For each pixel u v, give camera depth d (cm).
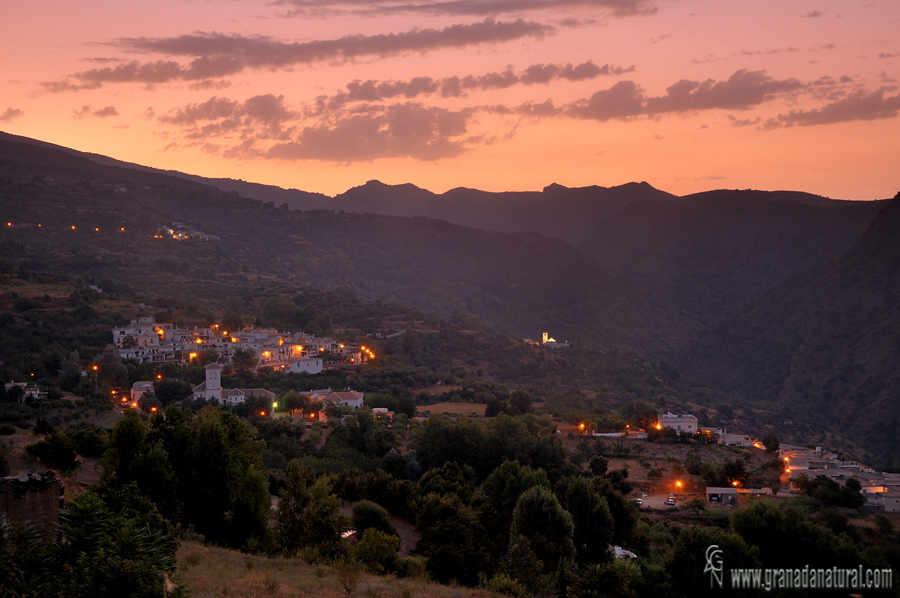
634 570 4353
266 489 5031
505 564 5231
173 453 5131
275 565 3975
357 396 14662
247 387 15475
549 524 5644
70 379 13212
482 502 7394
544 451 11881
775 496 11325
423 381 19100
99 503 2625
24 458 5788
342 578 3475
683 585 4016
